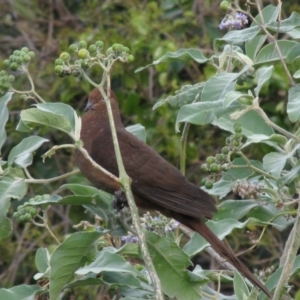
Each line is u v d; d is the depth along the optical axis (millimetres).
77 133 6672
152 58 16609
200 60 8055
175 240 7883
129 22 17078
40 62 17609
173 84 16172
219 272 7914
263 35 8156
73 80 16734
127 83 16641
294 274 7195
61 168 16578
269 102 15539
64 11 18594
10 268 15742
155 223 7797
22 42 18281
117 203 7570
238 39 7527
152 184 8047
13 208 16094
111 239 8633
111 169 8180
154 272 6164
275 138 7426
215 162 7457
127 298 7055
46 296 7262
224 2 7570
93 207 7047
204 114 7113
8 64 7859
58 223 16719
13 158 7074
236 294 7059
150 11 16859
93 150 8336
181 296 7020
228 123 8031
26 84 17297
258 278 7738
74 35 17719
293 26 7562
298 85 6996
